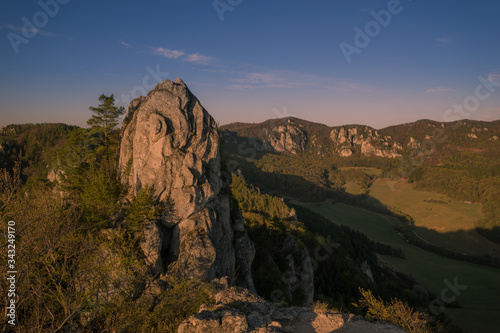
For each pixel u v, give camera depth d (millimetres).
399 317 21969
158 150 41281
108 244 31594
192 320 14328
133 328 22828
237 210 55562
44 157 159375
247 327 14352
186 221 40281
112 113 54781
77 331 20688
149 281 33375
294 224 137625
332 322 15820
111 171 47094
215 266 39594
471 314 132375
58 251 22000
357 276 105250
